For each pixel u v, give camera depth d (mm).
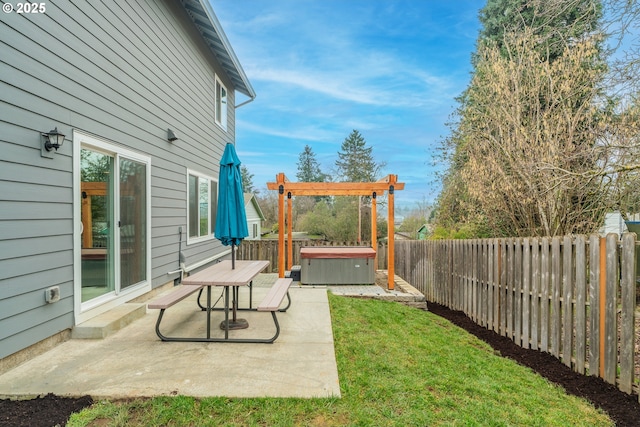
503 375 3459
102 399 2484
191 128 7473
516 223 7637
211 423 2236
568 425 2555
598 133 5734
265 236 24906
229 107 10914
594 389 3219
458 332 5090
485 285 5457
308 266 7906
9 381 2701
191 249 7488
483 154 8273
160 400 2451
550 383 3375
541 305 4168
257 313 4816
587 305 3535
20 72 3014
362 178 30109
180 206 6844
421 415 2453
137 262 5176
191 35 7484
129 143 4926
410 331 4613
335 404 2482
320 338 3797
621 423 2664
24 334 3043
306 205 28484
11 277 2914
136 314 4426
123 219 4777
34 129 3168
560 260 3902
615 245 3182
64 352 3299
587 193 6258
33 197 3154
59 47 3504
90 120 4016
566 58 6930
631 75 5016
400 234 21219
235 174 4258
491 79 8188
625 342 3080
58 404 2432
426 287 8055
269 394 2553
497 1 11156
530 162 6512
